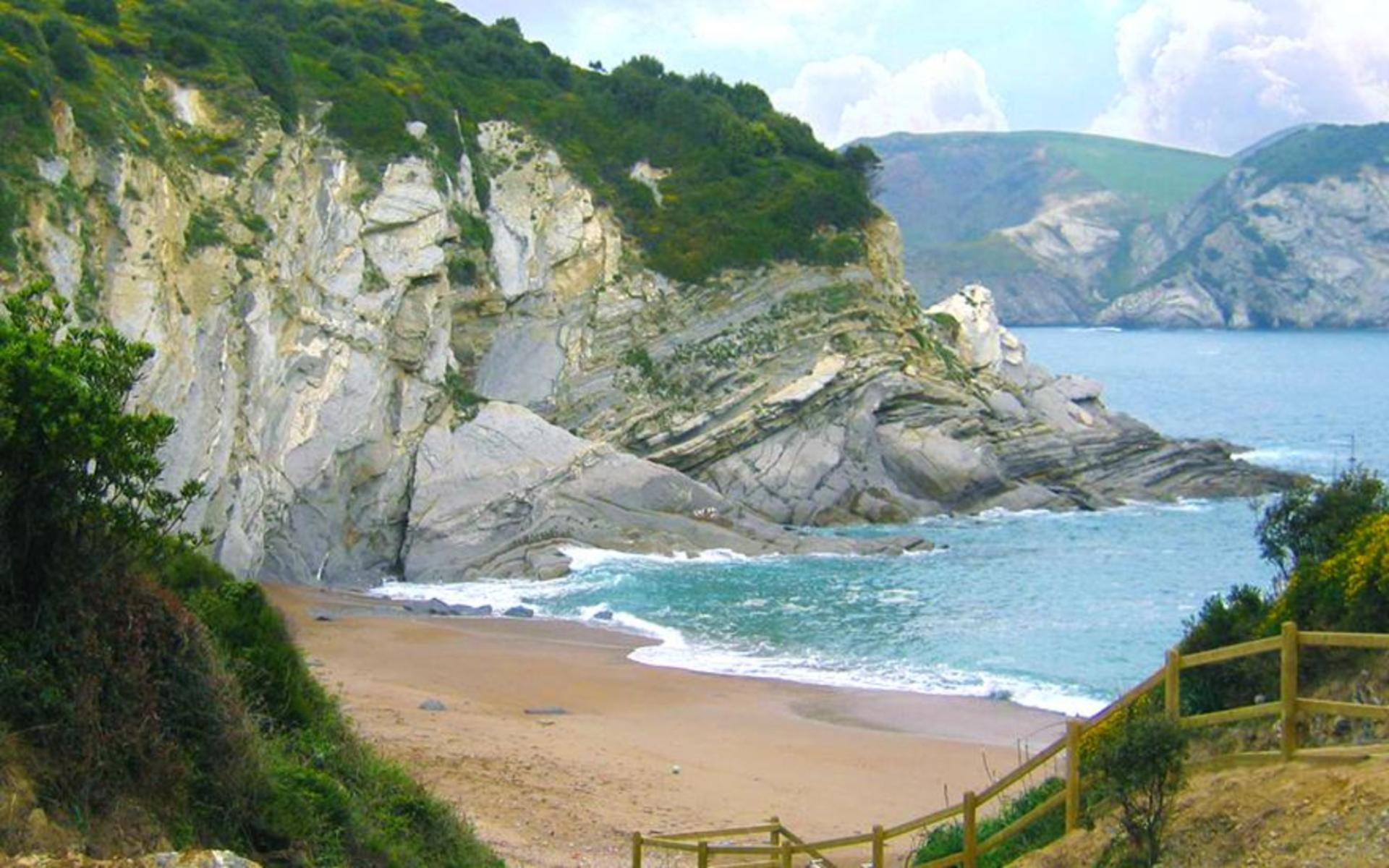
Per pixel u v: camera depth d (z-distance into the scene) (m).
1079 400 74.31
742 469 57.72
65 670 10.60
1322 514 17.84
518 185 62.62
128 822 10.36
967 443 60.34
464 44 68.94
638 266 63.50
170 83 48.97
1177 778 11.73
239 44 52.94
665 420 58.44
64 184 38.97
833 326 62.59
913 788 23.39
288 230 48.75
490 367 58.47
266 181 48.50
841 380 60.00
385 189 53.53
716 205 65.94
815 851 16.95
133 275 40.09
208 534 13.34
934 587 43.53
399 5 72.12
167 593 12.23
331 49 59.22
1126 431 65.31
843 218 66.75
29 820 9.56
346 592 44.41
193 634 12.16
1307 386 130.50
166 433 11.66
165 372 39.78
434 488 50.59
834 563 47.91
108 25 49.62
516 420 53.69
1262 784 11.45
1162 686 14.83
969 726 27.97
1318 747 12.48
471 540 49.56
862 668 33.28
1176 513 58.25
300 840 12.12
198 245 44.00
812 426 59.44
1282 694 11.63
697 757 24.92
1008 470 61.19
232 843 11.48
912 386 61.25
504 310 59.31
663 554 49.22
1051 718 28.62
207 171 47.03
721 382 60.41
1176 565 46.75
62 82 42.06
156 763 10.94
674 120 69.56
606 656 34.78
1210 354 183.38
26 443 10.62
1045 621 38.53
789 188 66.94
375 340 50.41
